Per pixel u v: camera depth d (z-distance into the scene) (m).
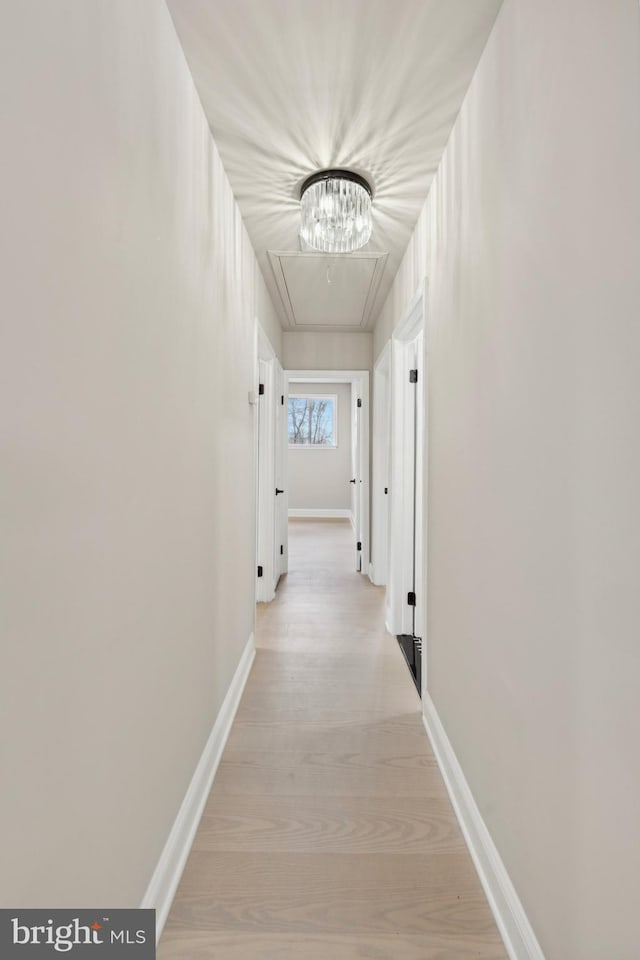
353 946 1.22
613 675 0.81
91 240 0.90
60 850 0.82
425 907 1.32
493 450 1.38
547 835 1.04
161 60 1.26
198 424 1.65
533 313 1.11
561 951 0.98
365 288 3.45
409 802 1.73
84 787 0.90
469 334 1.60
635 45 0.74
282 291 3.51
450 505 1.85
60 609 0.81
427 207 2.23
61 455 0.81
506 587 1.28
